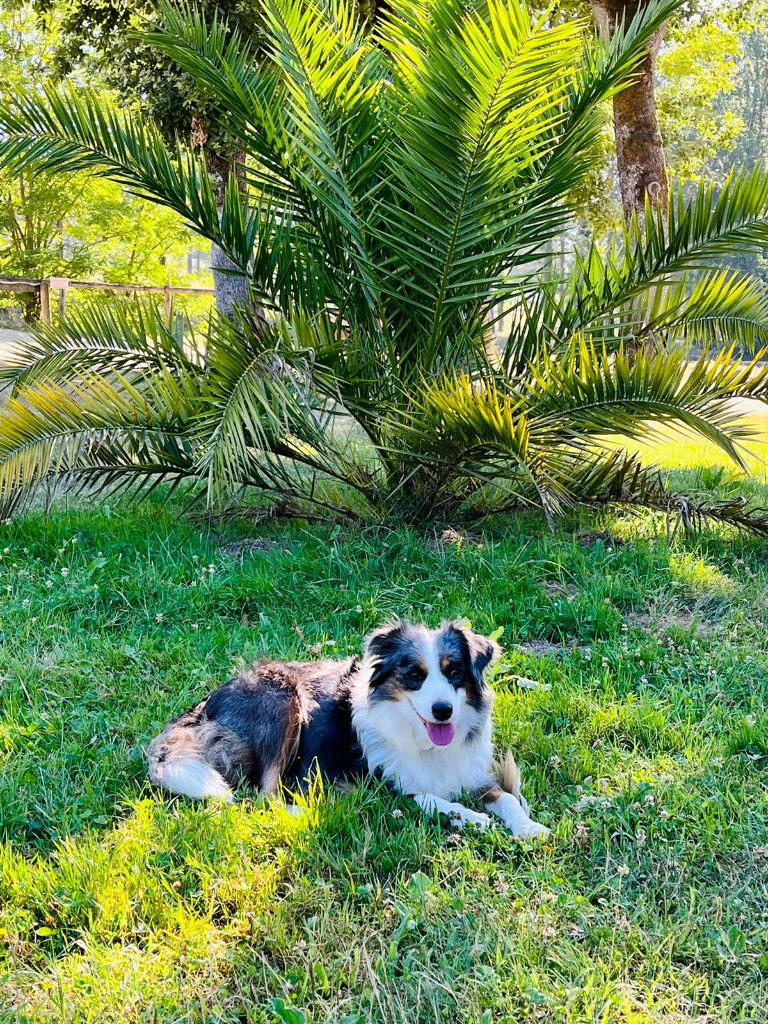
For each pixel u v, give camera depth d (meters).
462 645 1.87
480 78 2.81
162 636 2.62
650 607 2.89
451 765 1.87
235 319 3.37
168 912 1.51
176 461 3.37
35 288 7.69
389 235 3.29
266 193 3.49
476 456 3.21
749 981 1.43
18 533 3.35
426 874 1.64
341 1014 1.34
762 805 1.85
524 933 1.48
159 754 1.88
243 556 3.20
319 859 1.65
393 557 3.20
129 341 3.63
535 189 3.34
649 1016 1.33
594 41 3.65
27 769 1.92
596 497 3.41
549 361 3.22
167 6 3.51
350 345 3.31
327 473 3.63
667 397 3.12
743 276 3.47
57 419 3.14
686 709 2.23
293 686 1.96
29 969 1.42
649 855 1.70
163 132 6.46
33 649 2.48
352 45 3.49
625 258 3.49
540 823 1.80
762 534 3.48
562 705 2.22
